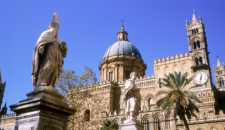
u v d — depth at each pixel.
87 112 50.59
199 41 63.56
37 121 6.95
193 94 39.53
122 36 92.25
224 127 43.09
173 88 40.38
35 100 7.17
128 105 12.45
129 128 11.69
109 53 85.62
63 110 7.79
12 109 7.57
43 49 8.13
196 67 60.72
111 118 56.72
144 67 87.50
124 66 81.25
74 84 29.72
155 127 52.06
